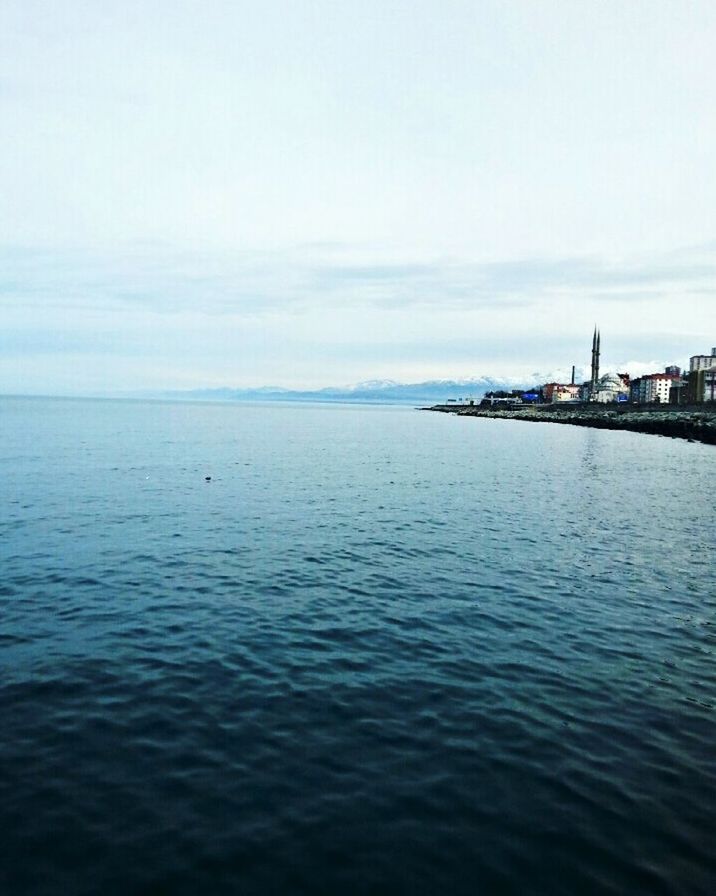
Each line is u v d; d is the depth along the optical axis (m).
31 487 40.44
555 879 8.01
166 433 102.56
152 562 23.00
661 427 118.50
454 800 9.55
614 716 12.27
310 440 95.06
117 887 7.77
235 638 15.93
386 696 12.95
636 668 14.58
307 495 39.75
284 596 19.42
